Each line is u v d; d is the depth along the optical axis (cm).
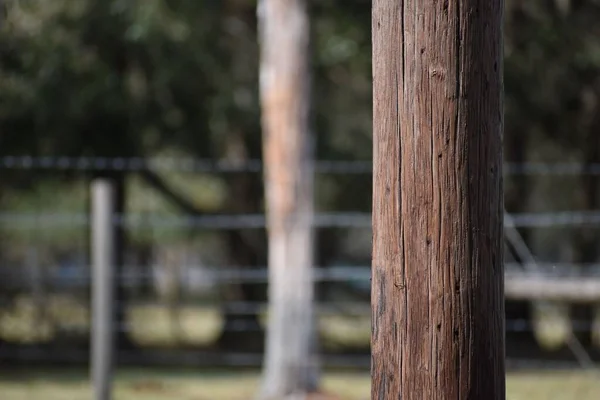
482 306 341
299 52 1168
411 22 342
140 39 1711
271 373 1168
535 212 2320
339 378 1463
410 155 342
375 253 352
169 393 1264
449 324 339
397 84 344
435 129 339
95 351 824
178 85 1802
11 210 2439
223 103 1817
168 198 2156
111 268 827
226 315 2141
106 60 1794
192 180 2528
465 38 339
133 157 1891
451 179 339
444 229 339
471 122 340
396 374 345
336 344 2141
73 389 1347
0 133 1797
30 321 2141
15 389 1347
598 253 2147
